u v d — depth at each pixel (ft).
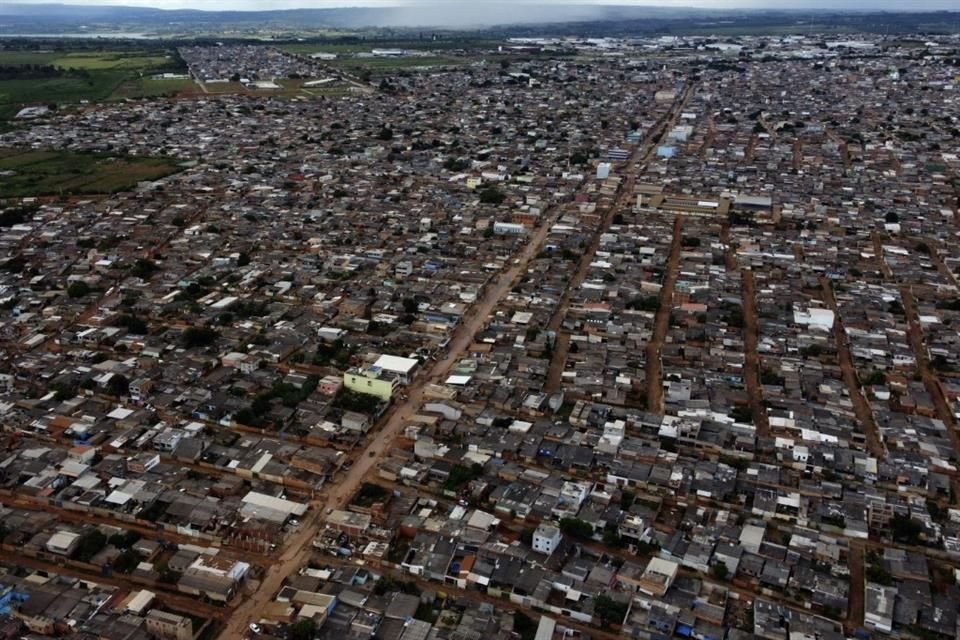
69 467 454.40
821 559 393.29
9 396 536.42
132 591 371.15
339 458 476.95
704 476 456.86
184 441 486.38
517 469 466.29
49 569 385.70
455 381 566.77
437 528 411.95
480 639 338.75
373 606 357.82
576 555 399.24
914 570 384.68
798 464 474.08
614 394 559.79
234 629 349.00
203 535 409.49
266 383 570.46
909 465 465.06
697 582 376.07
